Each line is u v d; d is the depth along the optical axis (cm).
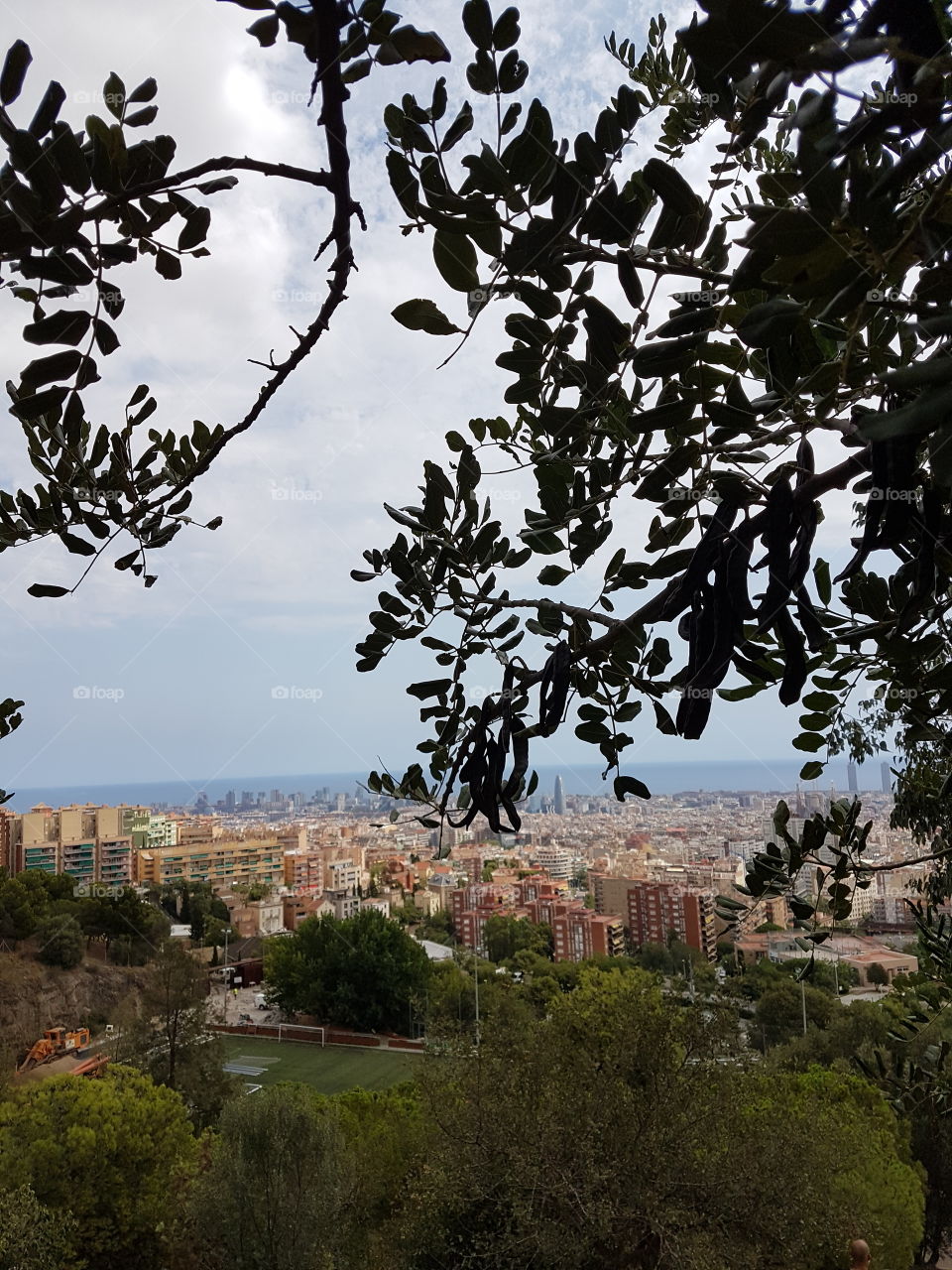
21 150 75
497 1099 1515
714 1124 1440
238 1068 4756
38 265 83
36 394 91
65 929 3991
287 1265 1708
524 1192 1442
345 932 5788
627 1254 1403
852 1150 1653
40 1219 1697
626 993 1625
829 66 53
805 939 196
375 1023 5706
